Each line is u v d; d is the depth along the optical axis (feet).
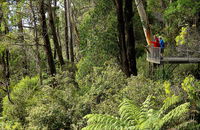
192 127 19.69
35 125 30.45
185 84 24.26
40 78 48.85
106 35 60.85
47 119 30.48
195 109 21.99
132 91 30.40
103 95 35.58
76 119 30.35
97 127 20.88
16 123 33.99
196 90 23.56
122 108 23.86
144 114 23.04
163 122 19.31
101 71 42.32
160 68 50.31
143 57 74.90
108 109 29.12
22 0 44.14
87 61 63.46
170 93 27.27
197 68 49.75
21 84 49.85
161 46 45.96
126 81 38.09
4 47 46.60
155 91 29.78
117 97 31.17
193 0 43.62
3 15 44.91
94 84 37.14
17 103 40.73
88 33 63.98
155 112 23.00
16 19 46.16
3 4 43.19
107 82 36.40
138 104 28.50
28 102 41.09
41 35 50.29
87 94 36.17
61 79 42.78
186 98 24.91
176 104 24.98
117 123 21.63
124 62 47.39
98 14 62.95
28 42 49.73
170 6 48.62
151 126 20.34
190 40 41.11
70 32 81.05
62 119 30.68
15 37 47.14
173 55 49.29
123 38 47.09
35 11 47.88
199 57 42.47
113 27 59.98
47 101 33.91
